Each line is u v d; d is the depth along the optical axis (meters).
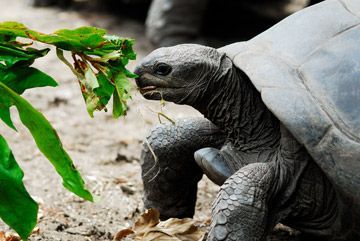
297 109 5.05
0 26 4.55
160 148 6.14
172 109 11.55
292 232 6.75
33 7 18.89
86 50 4.84
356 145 4.93
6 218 4.30
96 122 10.84
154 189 6.43
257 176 5.21
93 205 7.47
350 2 5.73
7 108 4.33
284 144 5.38
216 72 5.58
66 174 4.38
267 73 5.26
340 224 5.38
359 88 5.12
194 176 6.39
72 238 6.42
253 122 5.68
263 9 17.23
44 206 7.34
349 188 4.95
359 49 5.30
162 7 15.47
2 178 4.26
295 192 5.40
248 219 5.03
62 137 10.07
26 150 9.38
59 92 12.27
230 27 16.97
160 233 6.07
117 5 18.72
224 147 5.81
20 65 4.71
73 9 18.64
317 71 5.23
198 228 6.49
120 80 4.89
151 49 15.39
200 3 15.46
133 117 11.09
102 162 9.02
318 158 4.98
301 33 5.53
